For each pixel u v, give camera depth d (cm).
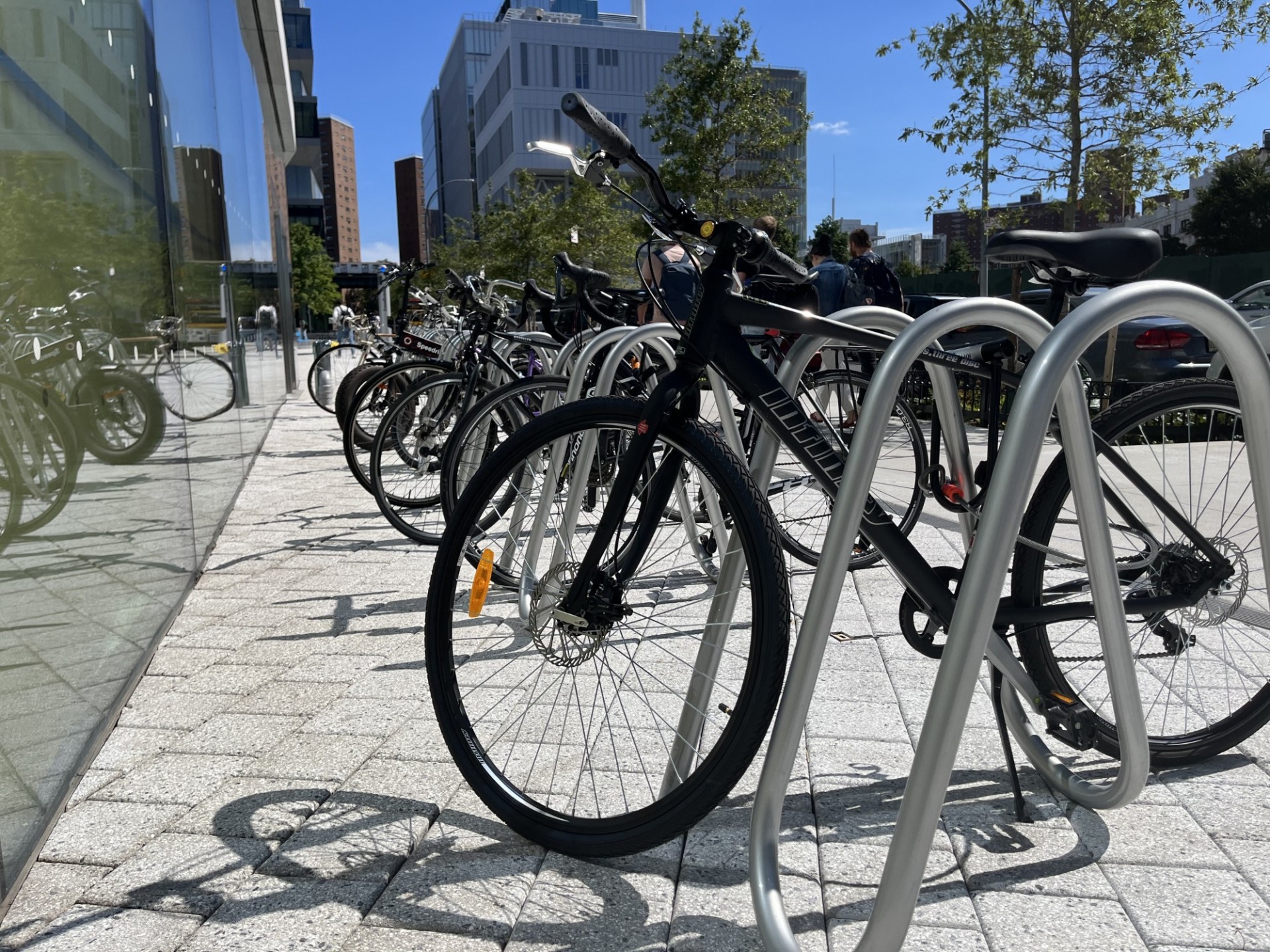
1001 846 197
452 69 10831
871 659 306
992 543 140
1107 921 172
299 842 202
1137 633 243
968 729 252
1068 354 144
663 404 189
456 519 213
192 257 473
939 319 163
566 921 175
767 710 174
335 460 779
